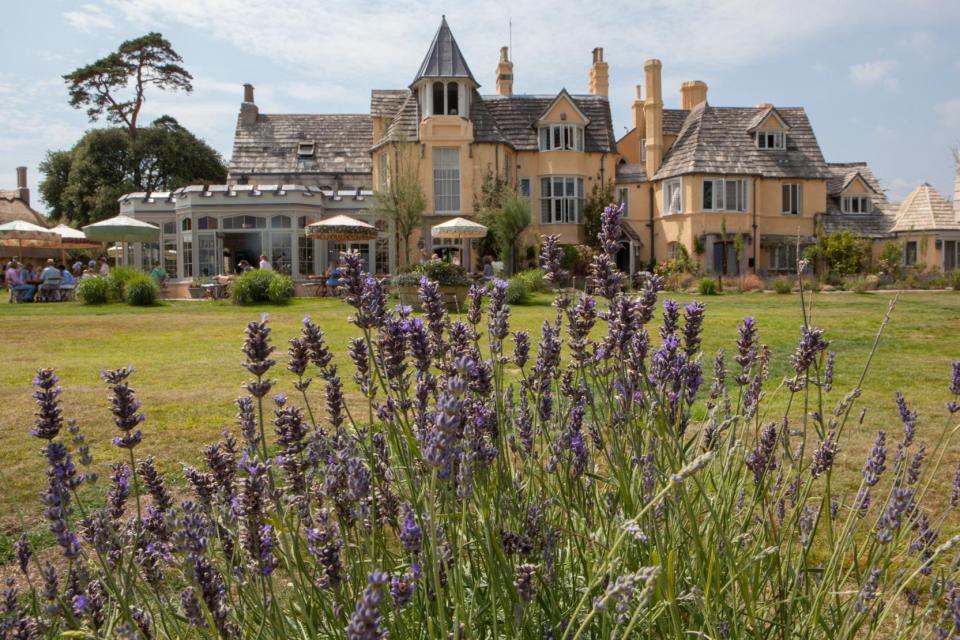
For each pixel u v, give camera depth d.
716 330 13.73
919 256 39.19
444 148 34.84
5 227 30.36
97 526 2.12
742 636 1.92
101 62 54.31
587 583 2.09
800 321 15.72
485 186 34.16
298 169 38.66
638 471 2.14
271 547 1.99
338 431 2.31
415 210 31.05
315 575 2.08
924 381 8.26
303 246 32.16
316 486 2.29
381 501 2.24
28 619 1.92
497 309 2.59
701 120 38.97
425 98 34.78
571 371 2.85
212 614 1.68
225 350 12.06
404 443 2.39
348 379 8.47
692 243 37.00
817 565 3.02
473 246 34.19
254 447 2.32
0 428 6.41
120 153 54.47
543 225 37.00
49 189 57.91
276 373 9.19
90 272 31.00
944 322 15.55
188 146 55.75
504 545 1.95
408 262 31.84
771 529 2.40
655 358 2.26
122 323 17.19
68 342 13.30
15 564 3.54
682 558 2.00
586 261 33.22
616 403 2.37
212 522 2.08
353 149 39.91
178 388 8.32
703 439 2.38
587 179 37.56
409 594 1.65
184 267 32.12
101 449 5.59
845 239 35.03
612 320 2.26
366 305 2.24
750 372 2.53
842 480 4.42
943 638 2.13
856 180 40.72
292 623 2.12
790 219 38.56
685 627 1.97
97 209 51.62
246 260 34.59
